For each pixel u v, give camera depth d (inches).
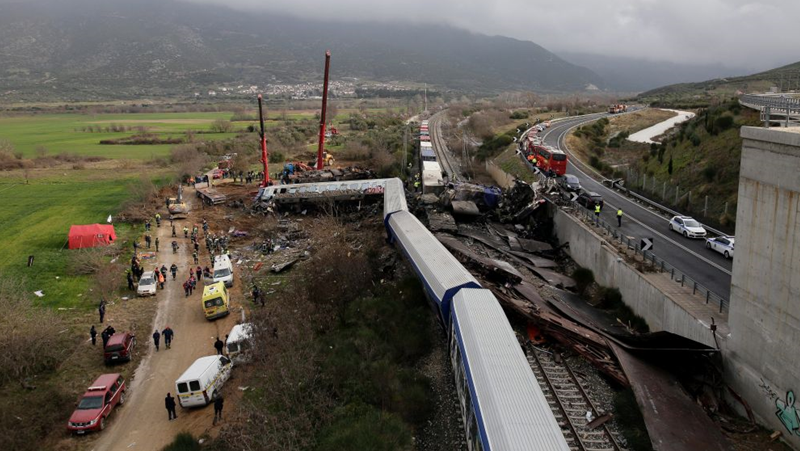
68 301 1649.9
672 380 981.2
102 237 2121.1
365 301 1373.0
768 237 839.1
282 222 2384.4
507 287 1368.1
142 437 1032.2
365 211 2501.2
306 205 2583.7
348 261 1567.4
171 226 2413.9
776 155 813.2
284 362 1071.6
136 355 1344.7
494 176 3105.3
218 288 1552.7
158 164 4003.4
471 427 800.3
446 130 5177.2
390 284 1545.3
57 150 4763.8
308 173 3134.8
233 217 2518.5
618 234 1620.3
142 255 2046.0
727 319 1026.7
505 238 1937.7
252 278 1809.8
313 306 1365.7
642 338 1034.7
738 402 913.5
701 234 1595.7
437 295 1160.8
